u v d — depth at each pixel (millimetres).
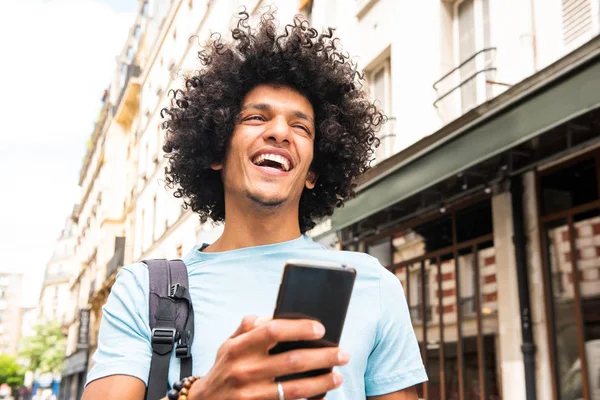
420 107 7840
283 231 1447
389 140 8625
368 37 9336
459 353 6691
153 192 20453
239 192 1430
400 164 6152
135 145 25875
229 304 1266
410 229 7848
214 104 1648
